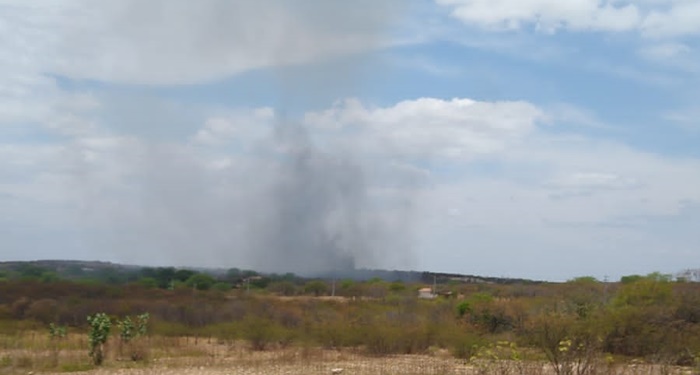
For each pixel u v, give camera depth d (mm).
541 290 51844
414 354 31578
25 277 61469
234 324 37781
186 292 58000
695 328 27547
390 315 40031
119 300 49750
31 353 28719
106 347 29812
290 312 43594
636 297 33656
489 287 68000
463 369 24844
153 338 35156
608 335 26219
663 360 21797
